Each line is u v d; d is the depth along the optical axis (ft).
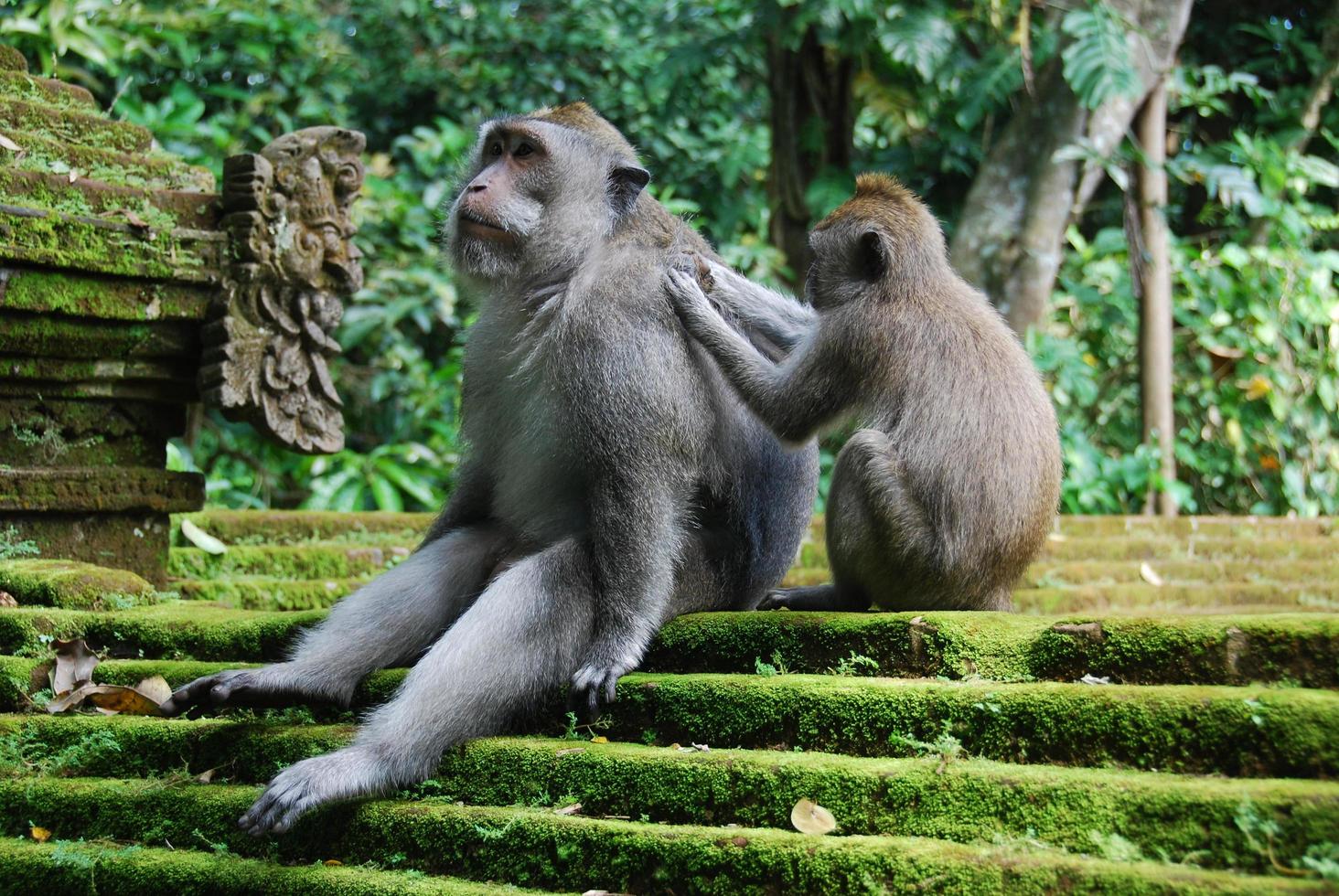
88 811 14.56
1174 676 12.85
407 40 55.06
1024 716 12.41
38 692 16.66
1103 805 11.16
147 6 45.01
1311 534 32.58
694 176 52.90
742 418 17.61
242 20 46.62
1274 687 12.26
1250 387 39.99
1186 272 41.34
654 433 15.65
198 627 17.37
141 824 14.28
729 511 17.35
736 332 17.31
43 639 17.10
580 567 15.44
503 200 16.84
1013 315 39.52
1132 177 38.70
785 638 14.82
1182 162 41.22
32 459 19.58
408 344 44.21
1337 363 40.24
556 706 14.99
